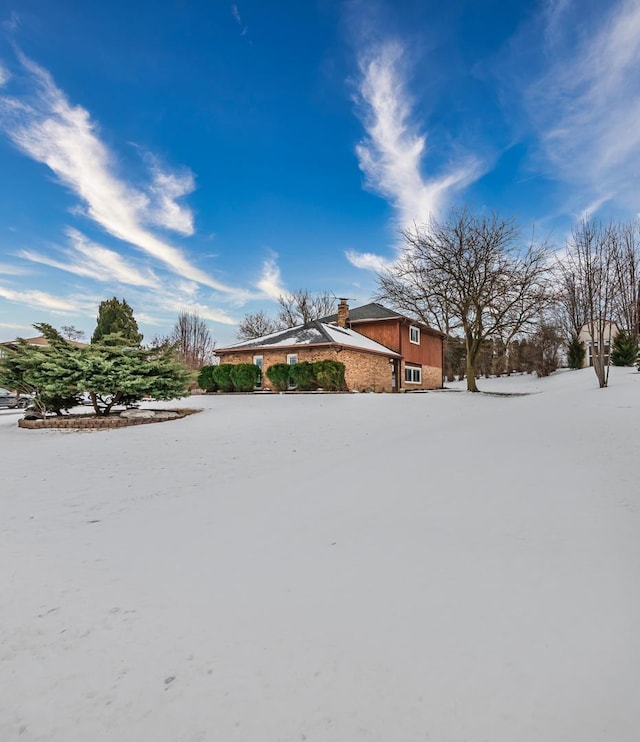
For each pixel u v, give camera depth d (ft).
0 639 6.50
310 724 4.65
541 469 14.73
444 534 9.89
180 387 39.27
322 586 7.76
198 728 4.68
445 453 18.53
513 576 7.66
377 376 74.95
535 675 5.14
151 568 9.00
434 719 4.62
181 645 6.21
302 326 78.28
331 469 17.69
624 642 5.64
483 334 73.87
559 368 111.65
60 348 36.37
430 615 6.59
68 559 9.67
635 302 80.38
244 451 24.39
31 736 4.65
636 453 16.42
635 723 4.40
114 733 4.67
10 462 22.50
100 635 6.56
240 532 10.94
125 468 20.68
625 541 8.82
